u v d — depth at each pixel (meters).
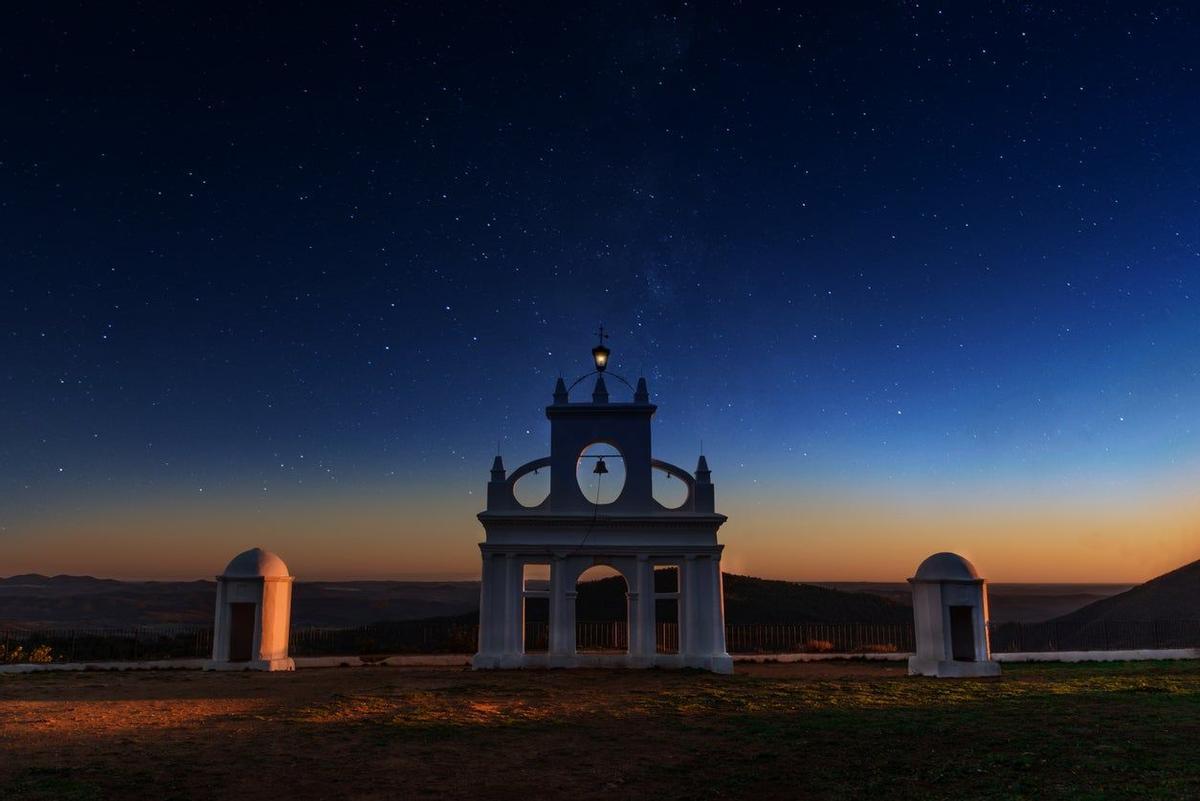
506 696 18.80
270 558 25.72
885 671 24.83
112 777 11.39
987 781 10.92
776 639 36.22
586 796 10.68
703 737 14.22
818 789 10.82
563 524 25.22
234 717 15.95
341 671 24.03
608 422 26.17
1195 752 12.37
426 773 11.78
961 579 23.94
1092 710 16.41
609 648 31.47
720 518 25.09
